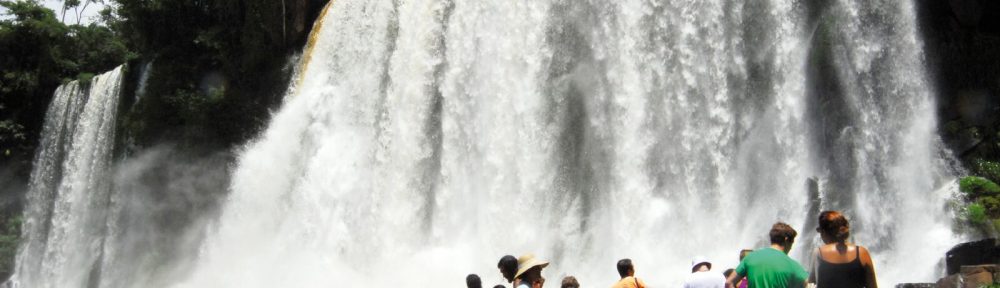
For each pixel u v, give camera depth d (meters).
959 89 21.27
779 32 22.11
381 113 27.80
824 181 20.88
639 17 23.44
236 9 33.41
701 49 22.62
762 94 21.94
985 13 21.64
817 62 21.70
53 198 41.00
